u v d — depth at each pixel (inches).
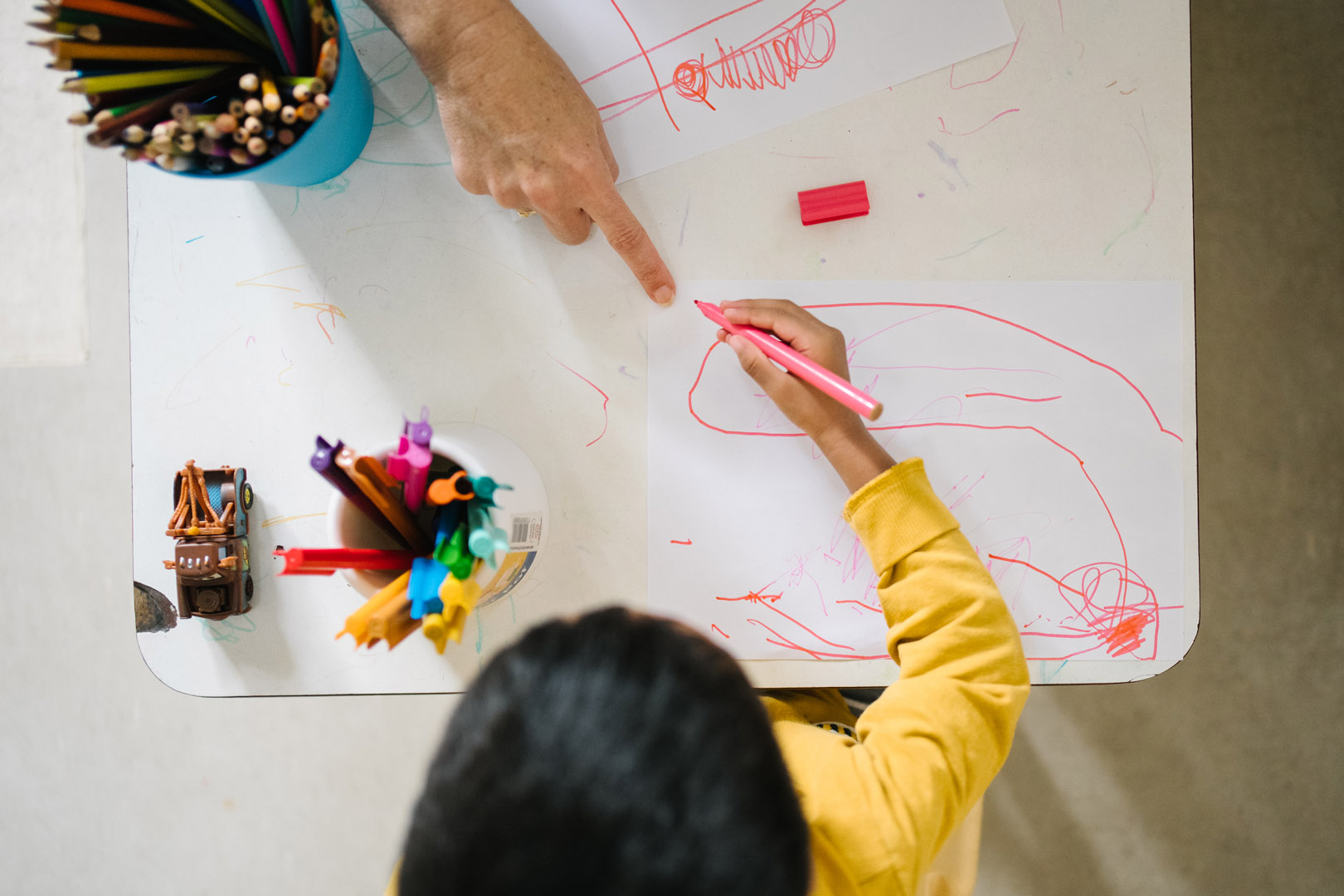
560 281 25.0
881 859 17.8
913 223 25.2
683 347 25.0
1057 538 25.4
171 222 24.5
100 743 42.1
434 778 12.5
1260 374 42.5
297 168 22.1
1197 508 25.4
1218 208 42.3
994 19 24.9
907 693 19.9
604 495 25.1
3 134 41.1
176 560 22.9
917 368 25.3
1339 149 42.4
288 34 18.4
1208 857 42.1
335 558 17.7
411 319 24.9
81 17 16.5
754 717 13.3
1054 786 42.1
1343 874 42.2
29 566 42.0
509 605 25.0
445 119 22.5
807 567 25.1
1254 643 42.6
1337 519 42.6
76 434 42.0
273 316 24.7
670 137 24.9
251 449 24.8
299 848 41.9
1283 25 42.3
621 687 12.3
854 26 24.7
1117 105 25.2
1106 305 25.3
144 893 42.0
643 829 11.2
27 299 41.8
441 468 21.1
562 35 24.5
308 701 42.0
